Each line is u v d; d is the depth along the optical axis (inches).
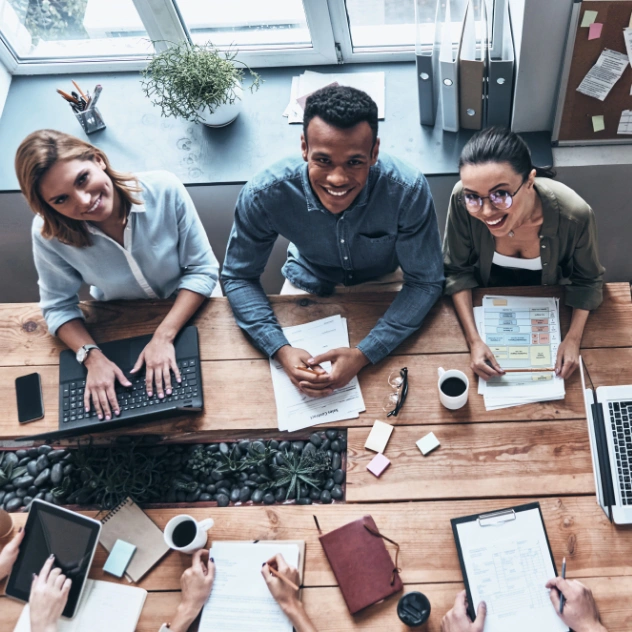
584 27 82.7
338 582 66.1
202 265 84.8
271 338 77.9
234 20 104.8
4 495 76.2
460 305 78.3
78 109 102.8
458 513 68.6
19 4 104.8
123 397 77.5
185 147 103.8
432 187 101.3
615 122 93.6
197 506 72.5
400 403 74.5
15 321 84.0
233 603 65.7
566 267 80.3
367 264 83.7
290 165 73.0
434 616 64.2
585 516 67.4
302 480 72.9
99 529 67.8
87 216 72.1
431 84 94.7
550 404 73.1
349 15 102.0
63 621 66.4
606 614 62.9
